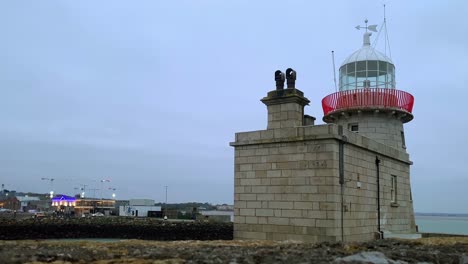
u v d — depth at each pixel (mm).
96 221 52625
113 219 54031
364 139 19938
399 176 24500
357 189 19000
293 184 18172
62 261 9359
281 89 19688
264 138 19188
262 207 18969
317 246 13125
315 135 17641
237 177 20016
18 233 48812
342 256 10703
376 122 24984
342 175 17672
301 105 19797
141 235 51062
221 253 11133
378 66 26797
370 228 20047
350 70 27578
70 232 51250
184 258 10156
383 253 11172
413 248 13242
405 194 25141
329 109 26516
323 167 17422
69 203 114688
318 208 17328
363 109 24688
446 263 10492
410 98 25844
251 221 19234
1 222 48438
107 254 10680
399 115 25328
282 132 18719
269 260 9797
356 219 18703
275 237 18359
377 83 26828
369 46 28172
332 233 16797
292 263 9367
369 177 20453
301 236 17625
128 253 11016
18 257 9492
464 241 16781
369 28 29156
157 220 53219
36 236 49719
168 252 11203
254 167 19500
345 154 18203
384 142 24828
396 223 23359
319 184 17438
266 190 18953
